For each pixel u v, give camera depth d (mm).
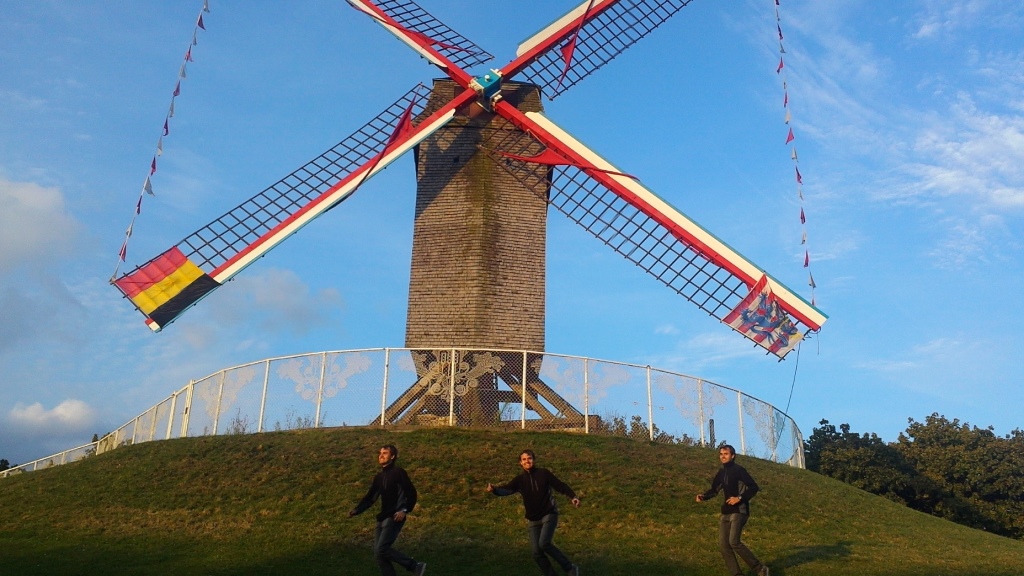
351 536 16172
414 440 22141
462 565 14633
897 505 22453
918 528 20016
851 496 22156
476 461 20906
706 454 23312
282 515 17641
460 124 29828
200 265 26562
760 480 21734
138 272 26125
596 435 23469
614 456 21922
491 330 27688
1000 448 38594
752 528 18047
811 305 26719
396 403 23906
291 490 19047
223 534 16359
